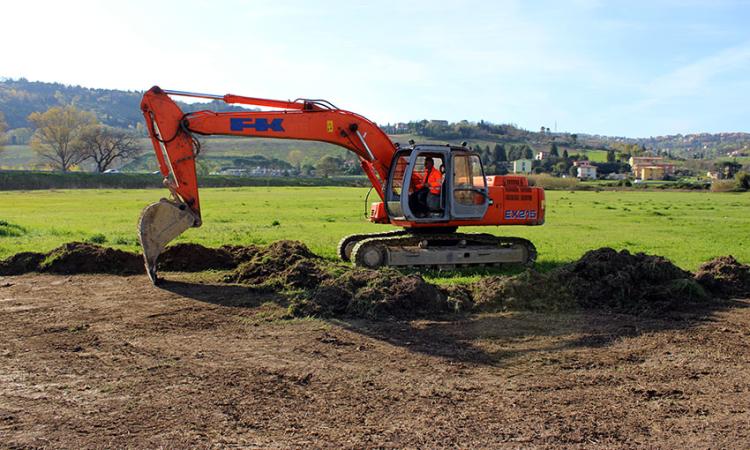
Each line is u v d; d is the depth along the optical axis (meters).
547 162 150.50
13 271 12.99
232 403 6.09
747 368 7.28
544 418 5.79
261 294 10.95
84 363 7.28
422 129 196.00
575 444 5.25
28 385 6.56
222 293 11.03
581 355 7.74
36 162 119.38
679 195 72.00
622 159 184.88
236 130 12.28
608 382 6.79
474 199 13.84
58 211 34.91
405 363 7.38
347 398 6.25
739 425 5.66
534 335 8.61
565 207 43.69
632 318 9.59
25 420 5.68
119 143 105.38
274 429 5.51
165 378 6.79
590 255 11.41
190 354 7.64
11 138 187.00
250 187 85.62
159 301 10.44
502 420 5.73
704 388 6.62
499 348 8.02
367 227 25.02
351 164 137.25
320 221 28.48
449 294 10.29
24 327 8.82
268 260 12.48
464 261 14.04
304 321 9.21
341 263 13.60
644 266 11.08
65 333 8.54
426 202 13.80
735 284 11.49
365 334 8.58
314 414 5.84
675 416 5.86
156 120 11.62
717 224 28.88
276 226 25.38
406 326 9.00
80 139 101.50
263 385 6.59
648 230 25.36
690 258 16.11
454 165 13.70
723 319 9.58
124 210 36.03
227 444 5.21
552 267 14.45
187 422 5.64
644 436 5.43
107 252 13.40
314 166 141.12
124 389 6.45
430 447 5.18
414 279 10.15
